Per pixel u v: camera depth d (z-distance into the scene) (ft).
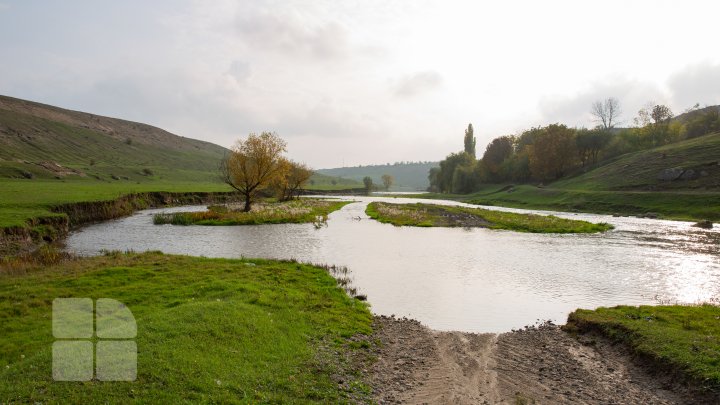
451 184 570.05
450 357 47.37
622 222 191.11
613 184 295.69
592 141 383.86
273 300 60.08
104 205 194.08
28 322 49.70
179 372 34.60
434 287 78.69
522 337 54.24
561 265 98.53
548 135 387.96
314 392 35.91
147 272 74.90
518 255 111.04
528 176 449.89
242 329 45.50
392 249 118.83
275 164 224.12
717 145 287.89
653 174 282.36
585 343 51.85
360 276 86.48
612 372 43.80
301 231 155.84
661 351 44.24
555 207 278.46
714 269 94.68
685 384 39.06
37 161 428.15
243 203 272.92
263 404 32.71
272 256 105.81
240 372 36.68
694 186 245.24
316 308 59.72
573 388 40.22
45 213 138.82
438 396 37.96
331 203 331.57
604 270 93.61
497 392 39.09
